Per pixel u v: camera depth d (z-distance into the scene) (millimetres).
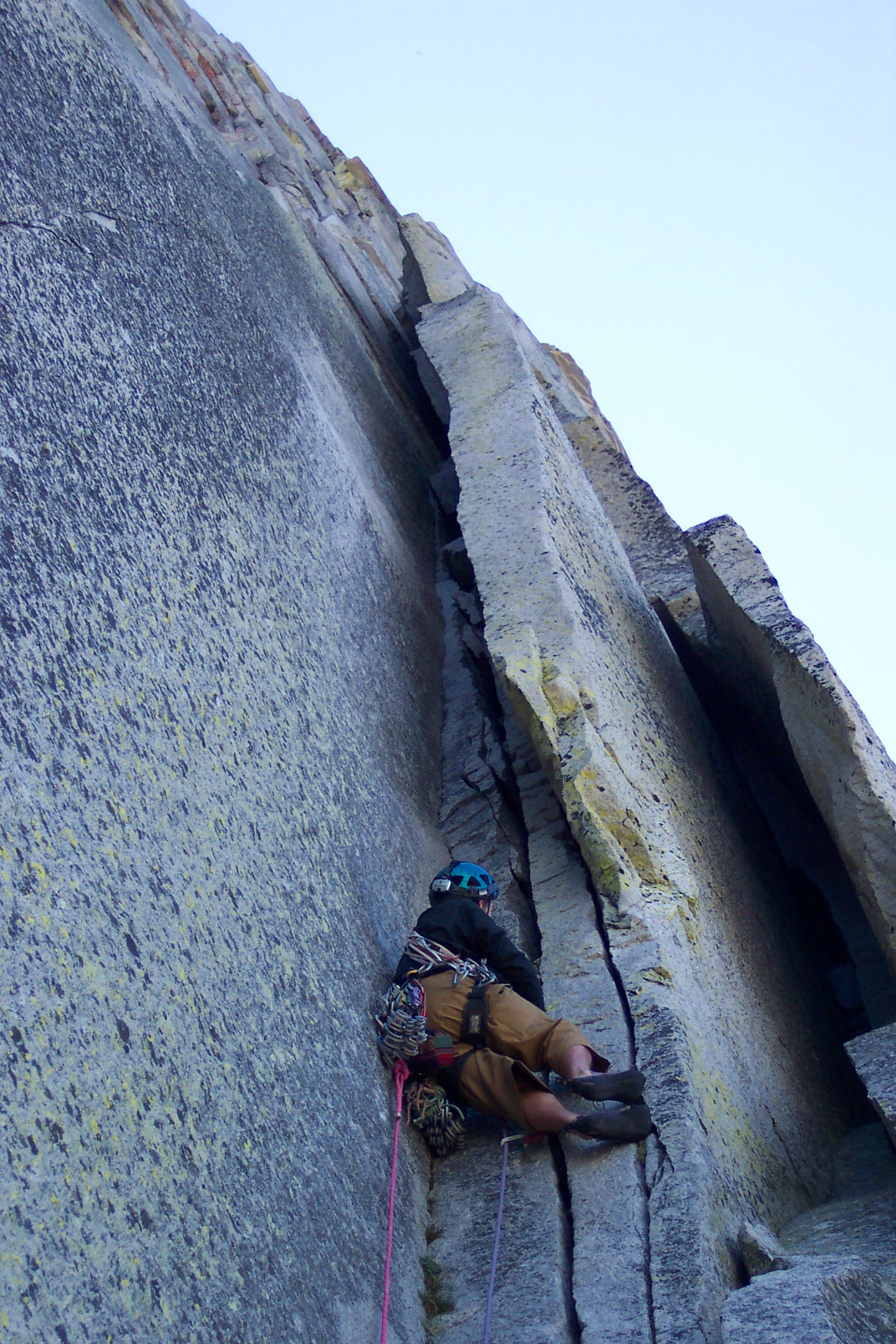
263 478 4875
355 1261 2873
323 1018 3287
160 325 4539
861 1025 5605
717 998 4211
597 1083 3324
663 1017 3697
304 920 3441
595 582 5832
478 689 6000
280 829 3566
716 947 4508
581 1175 3354
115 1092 2346
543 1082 3486
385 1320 2752
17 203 3951
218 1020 2785
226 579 4047
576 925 4215
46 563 3010
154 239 4930
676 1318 2863
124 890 2674
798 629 4953
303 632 4547
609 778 4406
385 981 3762
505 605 5137
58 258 4008
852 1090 5078
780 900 5871
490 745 5492
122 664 3125
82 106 4957
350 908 3779
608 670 5129
